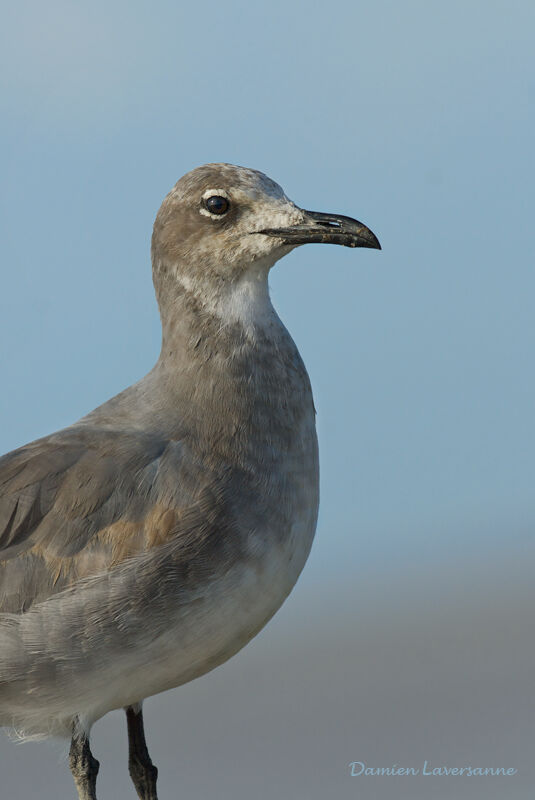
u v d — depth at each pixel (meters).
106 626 11.99
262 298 13.20
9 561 12.32
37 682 12.19
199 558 12.02
